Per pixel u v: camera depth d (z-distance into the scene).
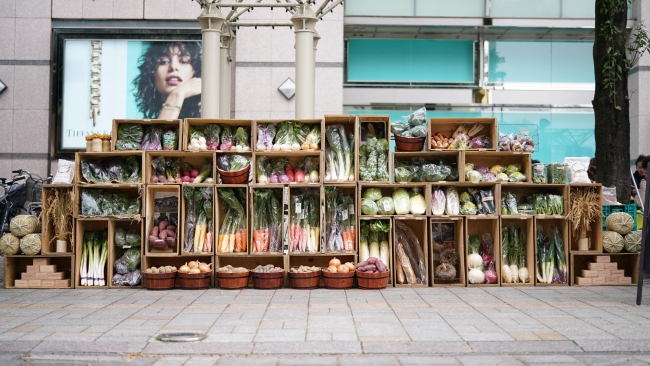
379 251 8.62
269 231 8.60
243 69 14.05
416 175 8.75
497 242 8.62
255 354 5.00
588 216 8.60
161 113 13.88
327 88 14.16
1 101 13.88
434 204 8.63
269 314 6.40
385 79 15.51
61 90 13.85
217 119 8.65
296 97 9.43
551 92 15.52
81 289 8.32
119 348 5.08
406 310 6.64
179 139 8.55
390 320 6.09
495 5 15.16
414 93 15.49
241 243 8.51
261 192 8.56
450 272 8.47
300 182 8.59
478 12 15.13
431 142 8.75
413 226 8.93
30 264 8.71
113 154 8.65
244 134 8.73
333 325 5.85
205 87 9.31
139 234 8.54
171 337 5.34
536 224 8.84
